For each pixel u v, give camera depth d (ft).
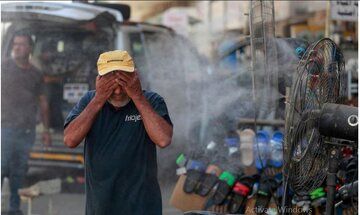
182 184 34.14
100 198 24.41
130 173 24.59
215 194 33.14
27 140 45.01
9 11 48.49
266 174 32.81
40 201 47.24
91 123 24.18
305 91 23.70
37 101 46.52
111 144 24.50
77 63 50.98
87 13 50.75
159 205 25.11
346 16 52.65
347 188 27.32
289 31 62.64
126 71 23.72
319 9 62.80
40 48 50.16
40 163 50.49
